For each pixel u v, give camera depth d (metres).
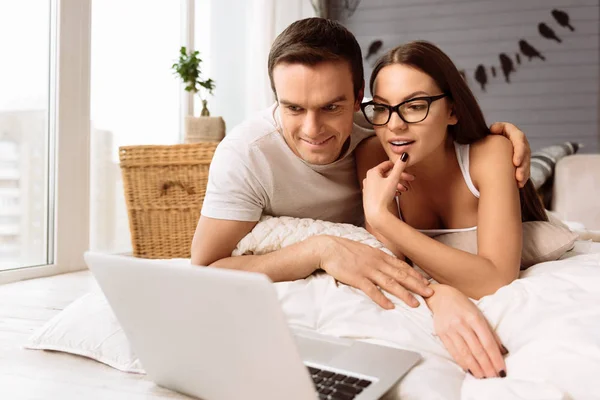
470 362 0.88
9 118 2.38
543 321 0.91
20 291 2.14
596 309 0.89
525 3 3.87
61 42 2.58
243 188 1.29
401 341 0.96
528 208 1.41
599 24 3.78
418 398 0.81
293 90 1.10
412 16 4.04
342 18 4.15
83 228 2.72
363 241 1.27
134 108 3.12
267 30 3.37
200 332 0.74
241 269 1.23
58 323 1.17
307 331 0.97
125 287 0.80
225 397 0.80
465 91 1.21
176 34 3.43
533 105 3.88
